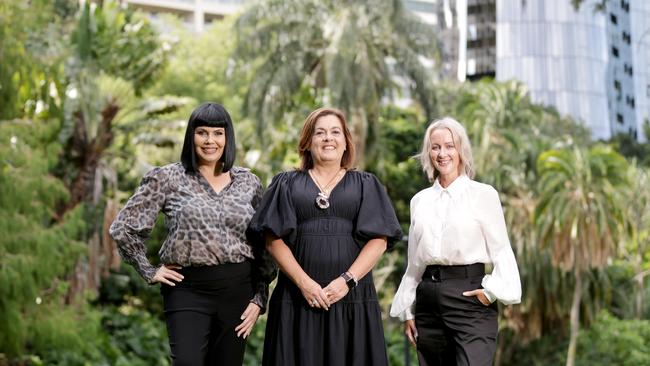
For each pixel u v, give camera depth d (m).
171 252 4.79
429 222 5.21
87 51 19.94
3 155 13.57
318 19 28.64
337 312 4.77
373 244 4.83
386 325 31.12
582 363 29.70
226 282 4.82
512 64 56.94
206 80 41.53
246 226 4.89
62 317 14.16
